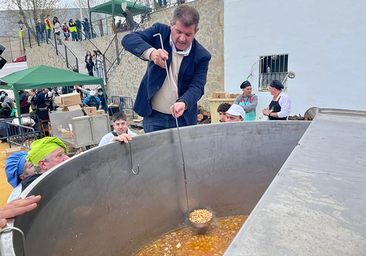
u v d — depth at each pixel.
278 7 5.70
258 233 0.41
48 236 0.91
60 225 0.99
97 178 1.23
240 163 1.86
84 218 1.16
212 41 7.15
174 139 1.64
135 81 9.95
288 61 5.80
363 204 0.50
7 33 22.61
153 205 1.59
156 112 2.06
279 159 1.87
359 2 4.79
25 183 1.68
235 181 1.89
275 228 0.43
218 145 1.80
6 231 0.64
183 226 1.79
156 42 1.83
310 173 0.64
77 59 12.84
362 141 0.91
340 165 0.69
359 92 5.08
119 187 1.37
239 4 6.24
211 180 1.83
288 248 0.38
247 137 1.83
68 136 5.73
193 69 1.91
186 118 2.01
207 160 1.79
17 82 6.51
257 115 6.49
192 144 1.72
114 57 11.28
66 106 6.59
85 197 1.16
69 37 15.58
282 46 5.82
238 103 4.87
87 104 8.12
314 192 0.55
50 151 1.75
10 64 17.12
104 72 11.49
